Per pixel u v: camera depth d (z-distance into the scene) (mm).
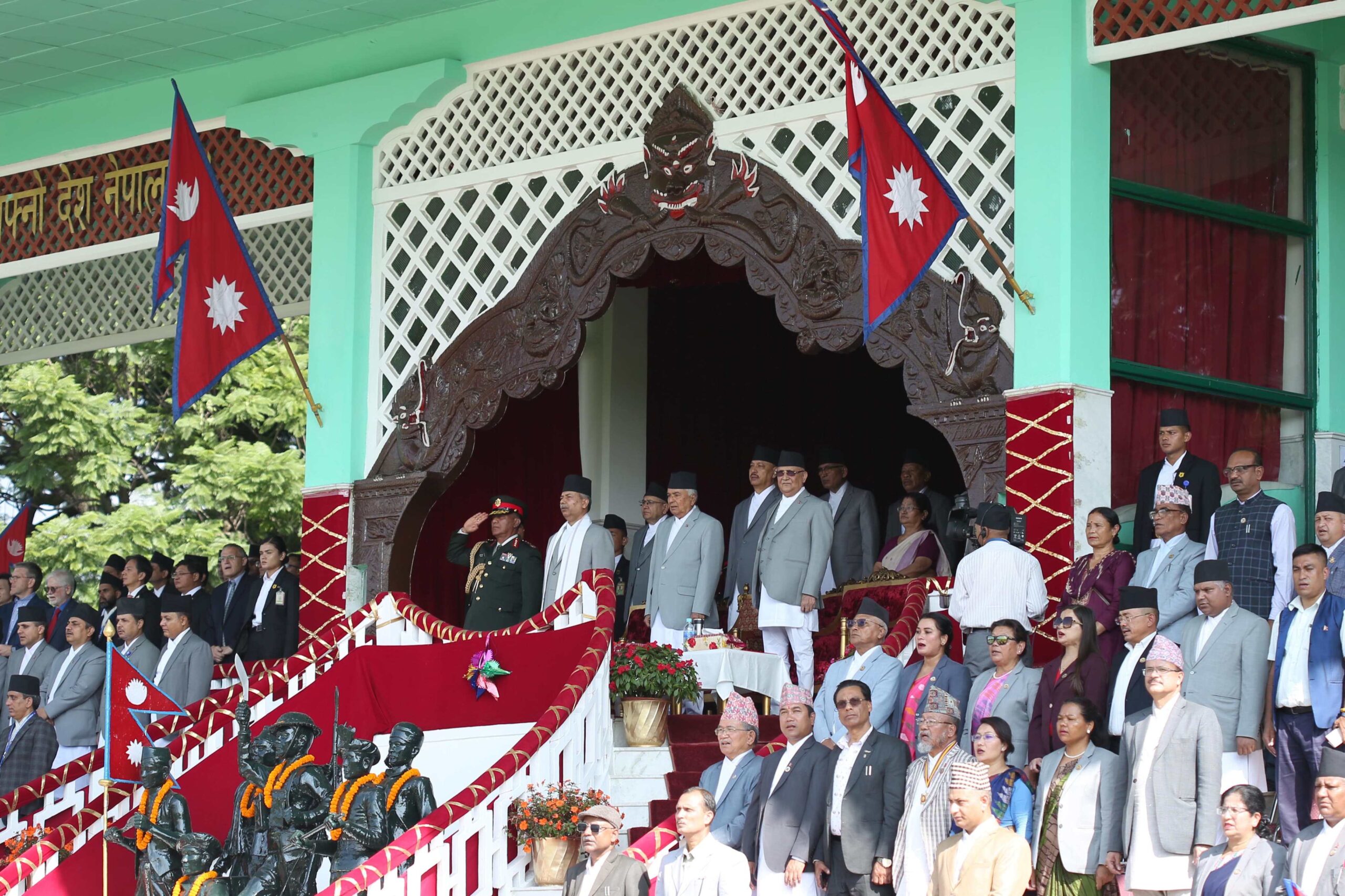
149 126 16078
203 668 13578
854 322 12539
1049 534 11367
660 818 10859
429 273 14641
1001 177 12133
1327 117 13109
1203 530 10875
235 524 26797
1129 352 11992
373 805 10047
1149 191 12180
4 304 19578
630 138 13727
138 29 14812
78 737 13914
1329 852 7961
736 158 13164
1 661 14930
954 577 12398
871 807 9430
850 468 18312
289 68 15352
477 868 10102
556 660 12008
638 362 17250
